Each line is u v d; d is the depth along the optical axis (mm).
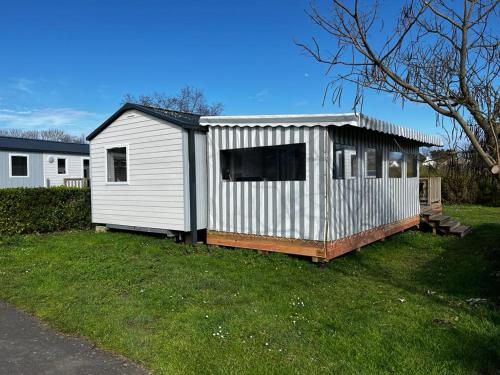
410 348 3666
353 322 4312
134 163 9727
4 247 8508
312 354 3584
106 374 3309
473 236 10141
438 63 3340
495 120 3215
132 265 6770
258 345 3762
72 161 24109
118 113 9930
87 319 4406
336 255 7148
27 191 10609
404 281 6062
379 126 7656
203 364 3408
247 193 7961
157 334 4012
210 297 5156
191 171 8523
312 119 6914
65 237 9859
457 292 5441
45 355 3656
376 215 8859
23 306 4949
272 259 7203
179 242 8898
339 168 7363
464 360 3428
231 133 8195
